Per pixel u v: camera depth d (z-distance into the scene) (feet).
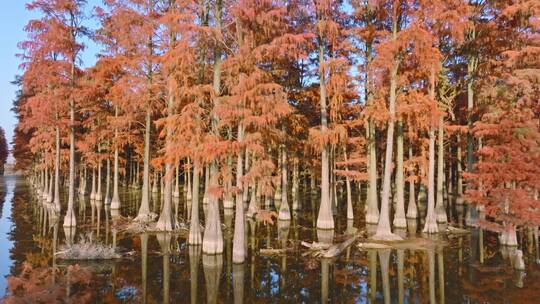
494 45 70.69
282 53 48.16
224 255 51.29
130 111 74.54
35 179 158.92
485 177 50.31
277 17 49.32
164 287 38.55
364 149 98.02
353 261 48.42
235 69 46.78
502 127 51.13
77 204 108.47
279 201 115.34
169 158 46.83
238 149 42.57
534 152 47.01
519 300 34.32
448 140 107.04
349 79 68.23
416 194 132.16
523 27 66.23
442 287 38.29
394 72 61.26
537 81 58.95
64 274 40.65
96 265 45.78
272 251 53.16
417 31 55.26
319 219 70.64
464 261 47.96
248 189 104.73
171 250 53.72
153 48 69.21
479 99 71.31
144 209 75.05
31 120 67.26
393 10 62.54
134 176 170.09
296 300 35.37
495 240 60.03
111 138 101.55
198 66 53.26
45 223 75.00
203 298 35.91
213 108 46.32
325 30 65.87
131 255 50.88
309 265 46.75
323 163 70.54
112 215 86.07
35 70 63.57
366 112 63.87
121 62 68.13
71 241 58.03
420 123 65.21
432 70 63.05
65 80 66.08
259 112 45.78
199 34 46.44
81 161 131.44
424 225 71.82
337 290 37.88
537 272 43.09
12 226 71.20
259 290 37.99
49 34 61.87
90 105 92.38
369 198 78.02
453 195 129.29
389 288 38.29
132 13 66.49
